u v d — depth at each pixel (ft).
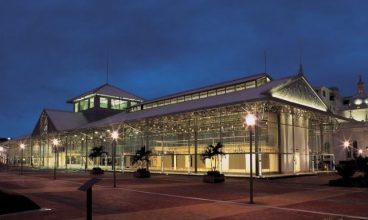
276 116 160.76
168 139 197.57
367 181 101.50
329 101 264.31
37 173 190.19
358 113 248.52
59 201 70.03
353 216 52.75
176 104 207.72
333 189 95.35
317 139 191.31
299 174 155.12
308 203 67.00
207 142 177.99
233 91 192.13
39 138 304.30
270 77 187.52
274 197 76.79
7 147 383.86
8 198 55.36
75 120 299.17
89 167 244.63
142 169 149.48
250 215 53.62
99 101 305.73
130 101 318.65
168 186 105.19
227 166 169.37
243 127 162.61
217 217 51.88
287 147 162.71
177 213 55.47
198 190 92.79
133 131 213.46
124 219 50.21
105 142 234.79
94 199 73.20
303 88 175.63
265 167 155.43
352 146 218.59
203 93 208.33
